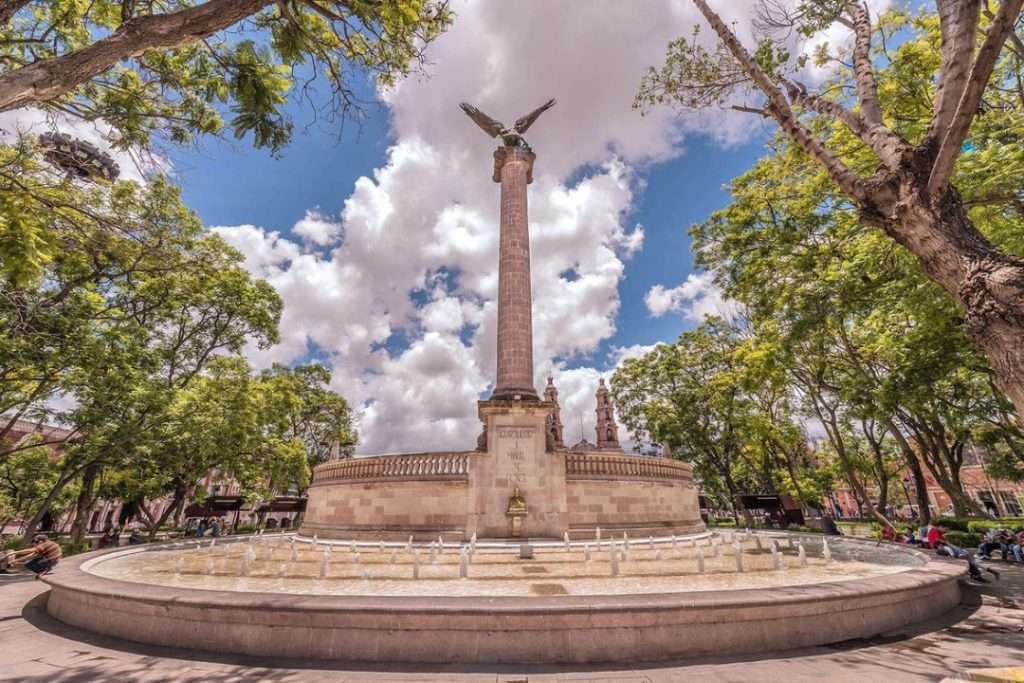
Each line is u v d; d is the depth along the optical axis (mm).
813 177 19531
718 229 24047
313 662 7715
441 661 7695
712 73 12359
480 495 21094
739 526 47562
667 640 7918
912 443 46031
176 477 37531
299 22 10281
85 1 11258
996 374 5211
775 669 7242
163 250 13328
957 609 11297
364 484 22672
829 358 29438
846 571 13453
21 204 9367
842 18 10398
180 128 12234
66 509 41906
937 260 6102
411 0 8984
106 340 22922
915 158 6672
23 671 7297
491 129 30453
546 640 7793
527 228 26844
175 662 7727
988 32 5602
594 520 21656
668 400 50938
